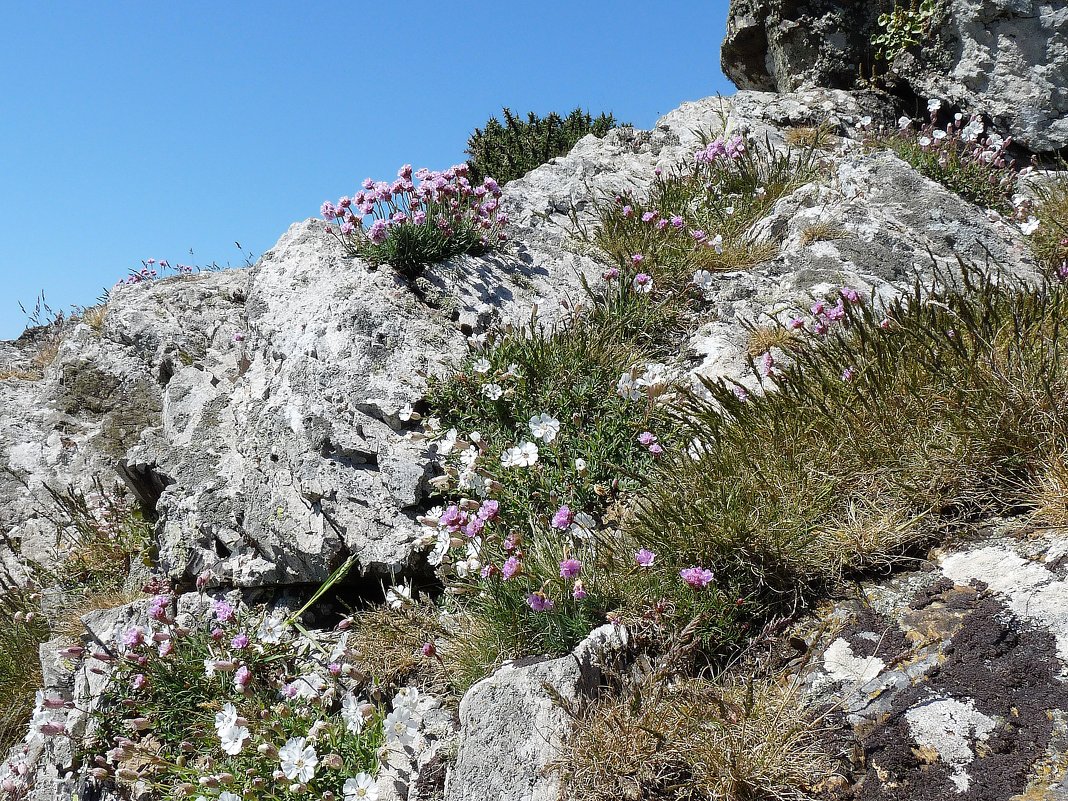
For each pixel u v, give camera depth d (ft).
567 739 2.12
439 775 2.33
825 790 1.93
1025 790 1.81
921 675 2.04
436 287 3.61
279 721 2.61
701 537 2.43
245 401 3.54
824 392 2.64
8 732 3.52
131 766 2.73
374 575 3.00
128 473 3.70
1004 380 2.37
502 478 2.90
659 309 3.59
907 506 2.39
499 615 2.53
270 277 3.75
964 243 3.75
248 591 3.17
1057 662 1.95
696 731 2.06
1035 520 2.25
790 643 2.24
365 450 3.12
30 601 3.84
